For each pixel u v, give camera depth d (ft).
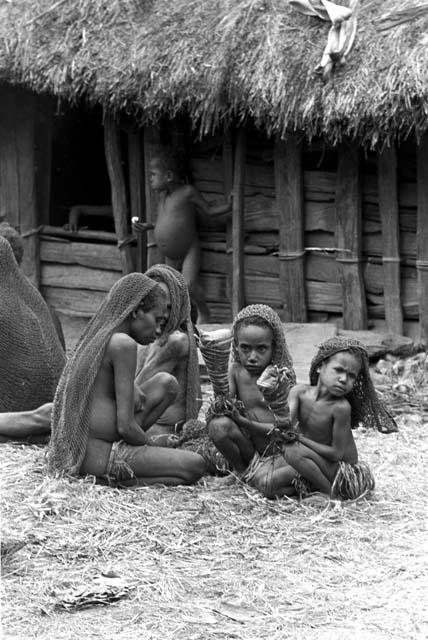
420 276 41.42
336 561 23.21
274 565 22.90
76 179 53.36
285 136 40.86
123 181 46.26
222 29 40.75
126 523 24.52
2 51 43.34
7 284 31.37
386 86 37.17
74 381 26.55
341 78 38.11
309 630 20.20
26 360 31.07
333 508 25.61
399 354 41.42
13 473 26.96
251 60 39.58
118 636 19.86
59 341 33.65
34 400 31.22
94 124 53.26
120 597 21.33
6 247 31.50
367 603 21.29
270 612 20.89
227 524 24.81
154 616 20.66
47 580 21.85
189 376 29.81
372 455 30.91
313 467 25.72
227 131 44.34
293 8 40.65
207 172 45.44
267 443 26.68
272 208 44.21
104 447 26.61
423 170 40.70
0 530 23.66
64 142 52.60
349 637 19.88
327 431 25.86
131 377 26.30
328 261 43.32
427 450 31.55
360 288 42.65
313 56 38.91
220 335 26.43
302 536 24.30
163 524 24.52
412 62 37.22
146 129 45.37
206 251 45.73
